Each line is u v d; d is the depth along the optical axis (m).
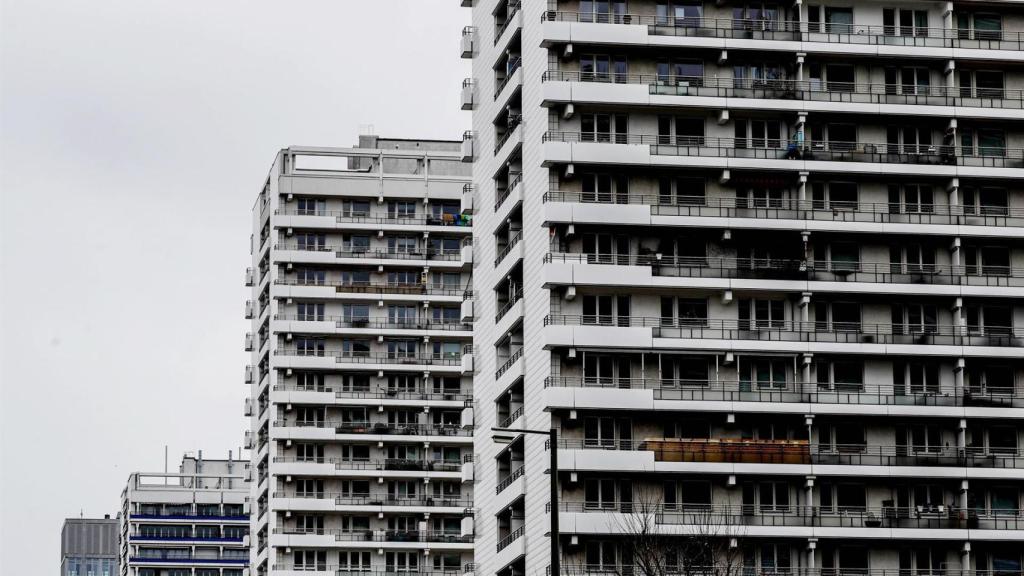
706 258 108.88
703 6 111.19
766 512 106.50
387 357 179.00
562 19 110.00
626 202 108.88
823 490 107.62
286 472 173.38
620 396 105.38
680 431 107.31
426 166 183.88
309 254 178.38
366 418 177.62
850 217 109.75
